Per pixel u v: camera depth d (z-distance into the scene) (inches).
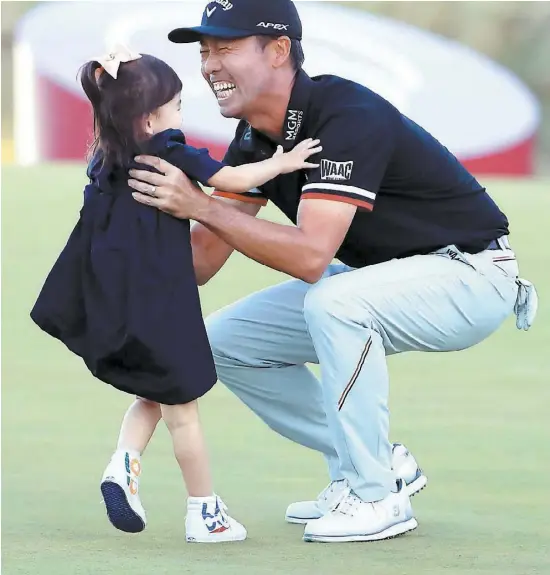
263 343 372.2
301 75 349.1
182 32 346.9
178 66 1326.3
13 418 514.3
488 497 390.6
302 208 343.0
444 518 365.4
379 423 343.0
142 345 328.2
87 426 500.1
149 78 332.2
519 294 373.4
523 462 437.1
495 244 366.0
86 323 340.2
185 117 1323.8
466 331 361.1
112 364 336.2
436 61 1451.8
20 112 1493.6
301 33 349.7
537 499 387.5
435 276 352.5
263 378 376.2
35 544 334.6
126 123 332.5
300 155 341.1
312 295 343.6
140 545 334.0
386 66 1419.8
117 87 331.6
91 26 1429.6
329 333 340.8
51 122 1488.7
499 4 1685.5
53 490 401.1
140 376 332.5
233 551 327.6
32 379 590.9
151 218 333.4
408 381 583.8
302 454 453.7
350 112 340.8
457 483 408.5
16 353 649.6
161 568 309.1
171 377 328.5
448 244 357.4
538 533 346.6
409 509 348.2
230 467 433.7
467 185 361.1
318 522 338.6
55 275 343.0
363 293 343.6
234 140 374.6
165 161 333.1
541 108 1631.4
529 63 1704.0
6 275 852.6
